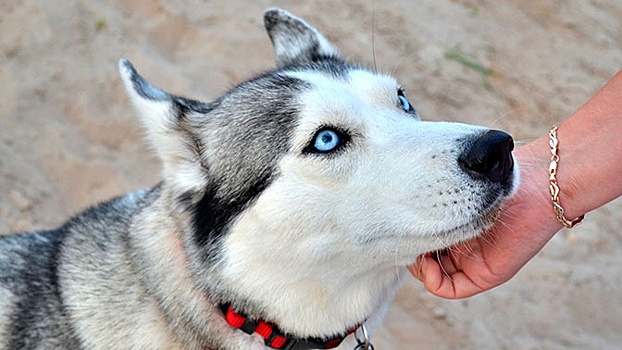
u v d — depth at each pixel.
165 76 1.52
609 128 0.92
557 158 0.93
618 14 1.95
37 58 1.50
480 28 1.79
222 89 1.52
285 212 0.94
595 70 1.75
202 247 0.96
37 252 1.03
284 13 1.10
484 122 1.56
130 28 1.60
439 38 1.73
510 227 0.94
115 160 1.41
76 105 1.46
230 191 0.96
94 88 1.48
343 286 0.96
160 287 0.97
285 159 0.94
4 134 1.40
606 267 1.38
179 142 0.98
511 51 1.75
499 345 1.28
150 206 1.00
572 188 0.93
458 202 0.91
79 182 1.38
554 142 0.94
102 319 0.98
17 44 1.51
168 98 1.00
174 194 0.98
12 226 1.31
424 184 0.92
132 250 0.98
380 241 0.94
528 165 0.95
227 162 0.96
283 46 1.09
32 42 1.52
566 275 1.36
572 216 0.94
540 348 1.28
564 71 1.73
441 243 0.93
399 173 0.92
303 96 0.95
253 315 0.96
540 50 1.77
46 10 1.57
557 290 1.34
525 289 1.34
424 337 1.28
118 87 1.49
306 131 0.94
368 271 0.96
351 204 0.93
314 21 1.70
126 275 0.98
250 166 0.95
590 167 0.92
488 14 1.84
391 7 1.78
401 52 1.67
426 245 0.93
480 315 1.31
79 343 0.98
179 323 0.97
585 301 1.34
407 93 1.58
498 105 1.61
